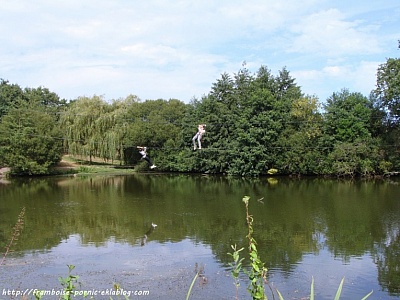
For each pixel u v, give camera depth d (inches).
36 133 2272.4
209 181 2117.4
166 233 981.8
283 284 642.8
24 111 2359.7
